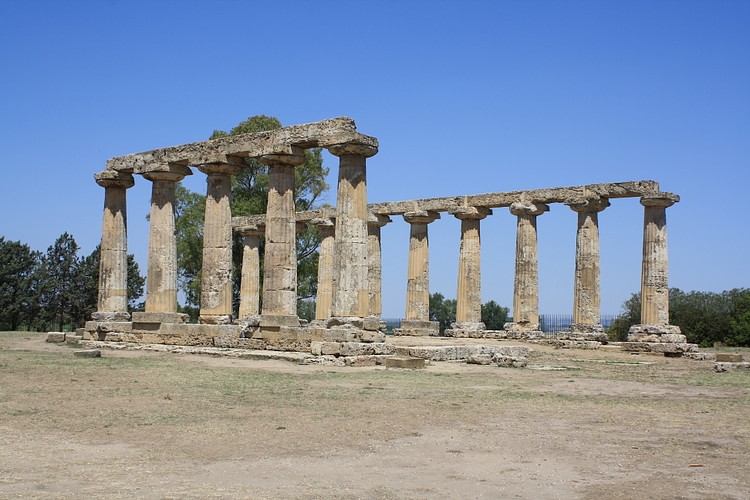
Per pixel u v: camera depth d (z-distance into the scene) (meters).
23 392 21.12
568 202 48.28
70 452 13.75
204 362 31.03
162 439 14.91
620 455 13.80
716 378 29.16
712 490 11.50
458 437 15.30
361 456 13.57
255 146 34.94
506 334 51.16
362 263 32.12
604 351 45.62
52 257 76.56
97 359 31.64
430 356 33.25
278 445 14.41
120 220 42.47
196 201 72.44
